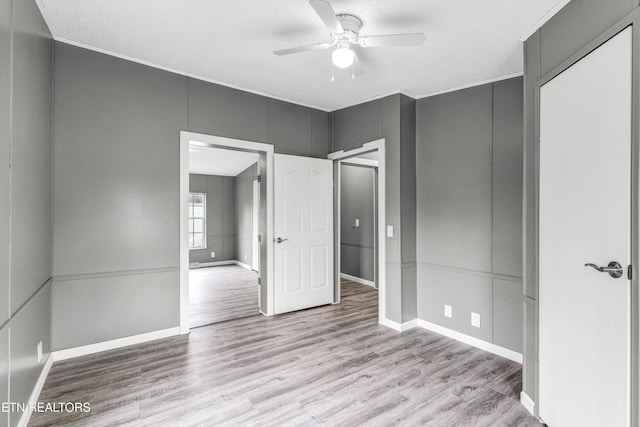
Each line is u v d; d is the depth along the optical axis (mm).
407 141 3535
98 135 2760
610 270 1478
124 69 2883
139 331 2979
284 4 2098
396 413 2021
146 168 2990
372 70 2980
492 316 2949
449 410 2059
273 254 3875
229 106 3484
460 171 3229
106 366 2549
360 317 3840
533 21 2117
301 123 4062
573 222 1724
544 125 1982
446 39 2428
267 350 2906
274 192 3854
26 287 1918
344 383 2361
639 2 1369
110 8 2164
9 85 1631
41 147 2258
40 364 2225
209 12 2191
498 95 2998
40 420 1904
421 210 3553
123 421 1904
